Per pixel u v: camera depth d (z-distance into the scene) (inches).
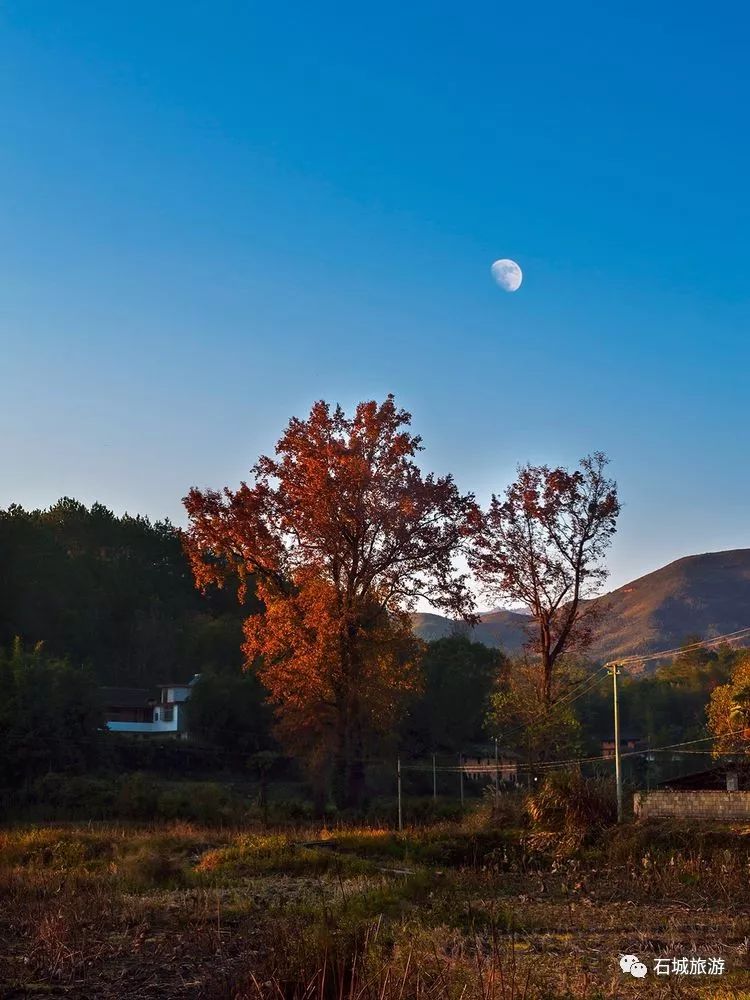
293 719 2014.0
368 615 2021.4
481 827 1405.0
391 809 1914.4
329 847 1327.5
